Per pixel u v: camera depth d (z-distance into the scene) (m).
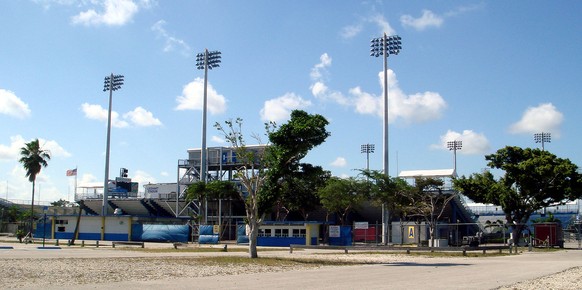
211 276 23.25
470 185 66.69
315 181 77.06
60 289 17.56
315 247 48.81
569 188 62.44
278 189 36.03
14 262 30.02
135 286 18.81
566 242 85.56
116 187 109.62
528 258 40.25
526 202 65.88
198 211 85.62
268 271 26.25
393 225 72.56
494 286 19.30
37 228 83.31
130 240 76.50
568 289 18.38
